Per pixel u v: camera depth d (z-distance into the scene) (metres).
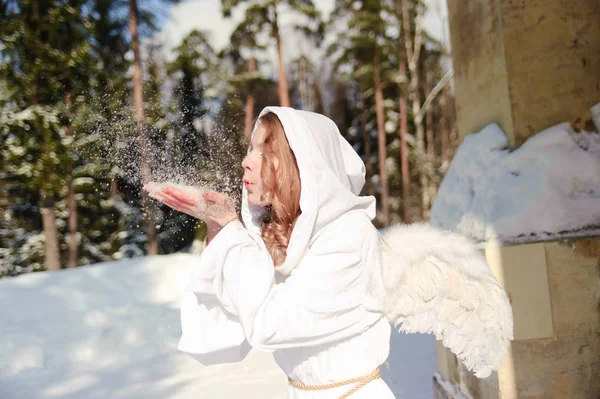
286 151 1.38
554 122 2.55
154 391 4.49
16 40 11.77
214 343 1.35
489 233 2.46
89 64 11.30
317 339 1.21
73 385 4.74
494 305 1.33
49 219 14.80
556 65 2.55
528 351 2.40
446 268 1.31
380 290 1.28
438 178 25.27
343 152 1.49
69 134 12.10
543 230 2.40
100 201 15.12
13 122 12.02
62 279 7.99
